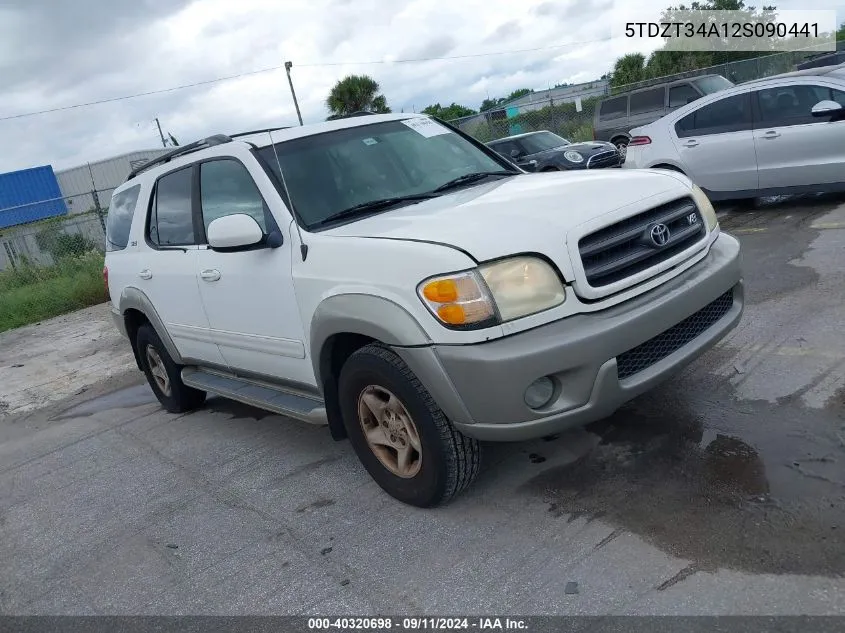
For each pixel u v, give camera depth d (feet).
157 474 15.28
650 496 10.41
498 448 12.82
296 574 10.43
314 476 13.51
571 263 9.72
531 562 9.53
